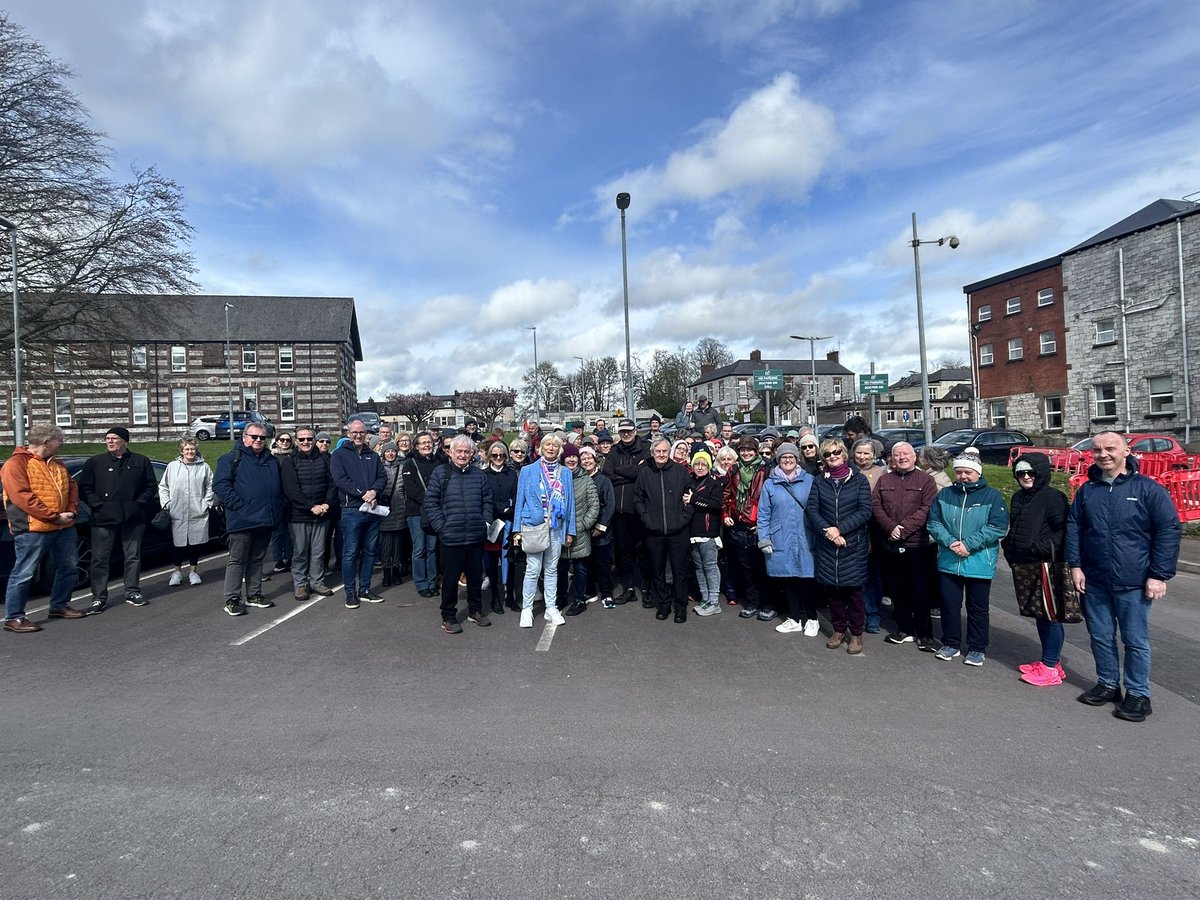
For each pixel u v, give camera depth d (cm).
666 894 270
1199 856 299
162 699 477
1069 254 2775
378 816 326
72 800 340
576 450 811
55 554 688
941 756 394
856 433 827
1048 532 501
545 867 287
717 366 8756
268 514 722
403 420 6188
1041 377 2923
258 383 4484
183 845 302
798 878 281
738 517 709
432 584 803
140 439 4241
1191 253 2348
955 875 284
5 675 526
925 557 595
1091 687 510
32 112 2083
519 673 534
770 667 552
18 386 1950
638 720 443
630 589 796
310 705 467
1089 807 340
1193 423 2345
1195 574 948
